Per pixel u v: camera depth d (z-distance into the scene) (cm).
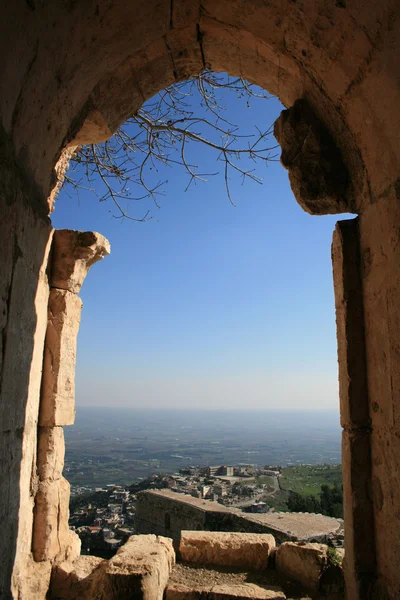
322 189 349
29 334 295
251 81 418
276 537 755
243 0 312
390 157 275
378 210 297
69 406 436
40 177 303
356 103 300
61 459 427
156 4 306
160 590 363
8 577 275
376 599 289
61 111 301
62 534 421
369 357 315
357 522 306
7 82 215
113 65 336
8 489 269
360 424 315
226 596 365
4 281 243
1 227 233
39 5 216
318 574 391
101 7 271
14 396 272
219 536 465
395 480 270
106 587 340
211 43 371
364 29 254
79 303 459
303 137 360
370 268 313
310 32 298
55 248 437
